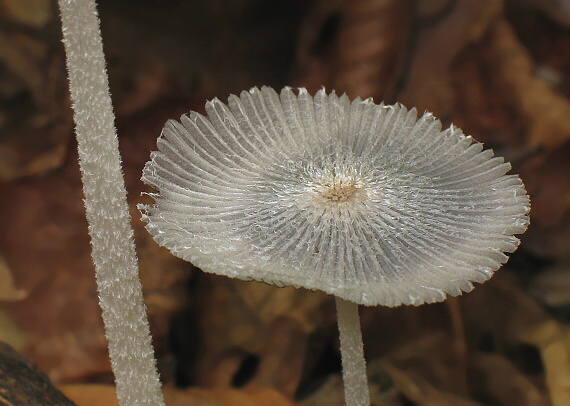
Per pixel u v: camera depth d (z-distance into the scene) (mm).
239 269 161
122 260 169
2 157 221
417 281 162
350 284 161
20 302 208
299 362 208
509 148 228
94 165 167
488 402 213
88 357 205
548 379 212
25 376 182
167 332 207
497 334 216
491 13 232
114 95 227
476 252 166
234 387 207
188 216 168
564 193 224
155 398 171
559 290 217
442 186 172
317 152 175
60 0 164
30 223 215
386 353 214
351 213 168
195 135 173
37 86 229
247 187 172
